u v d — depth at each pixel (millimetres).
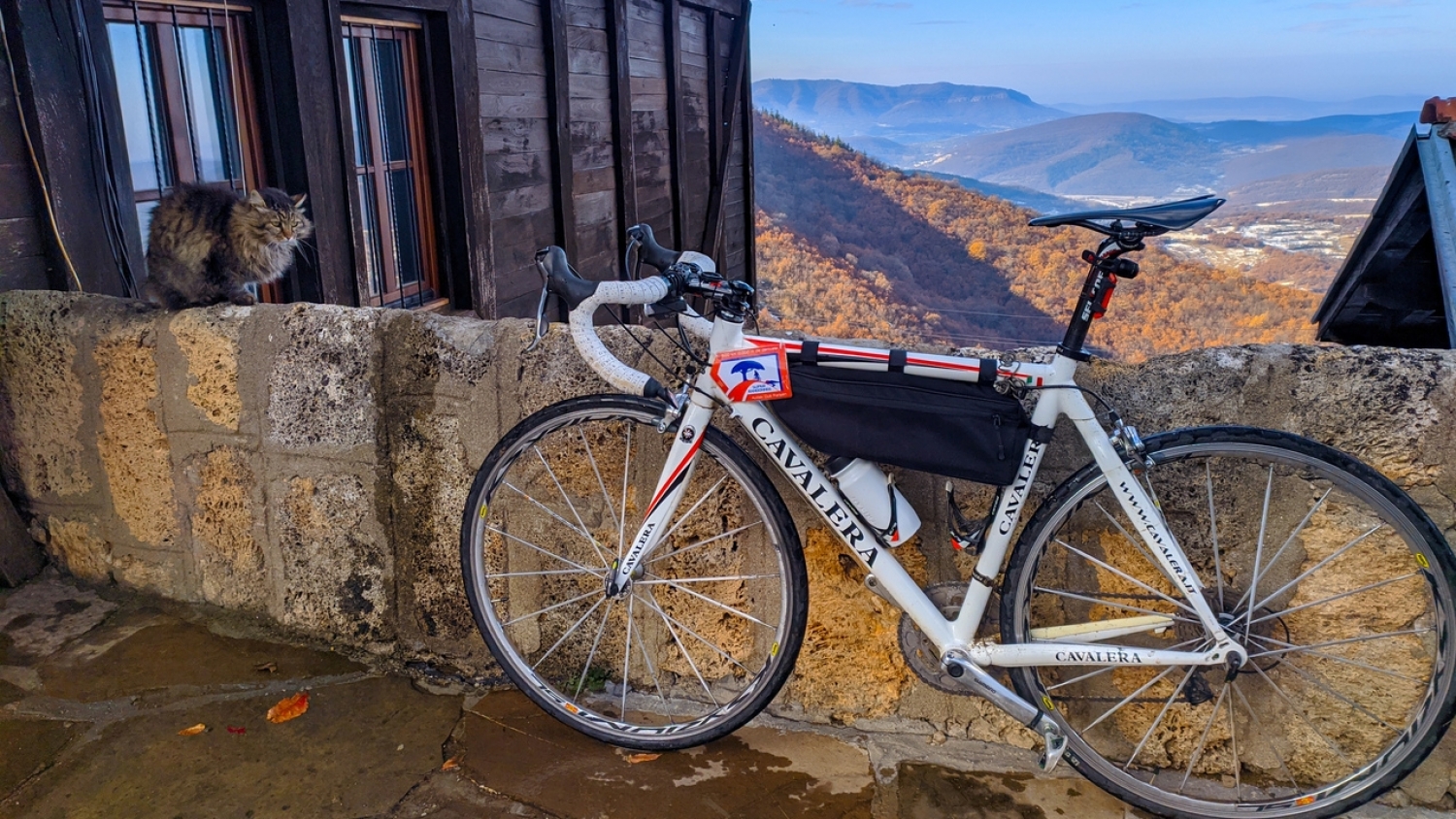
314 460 2168
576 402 1783
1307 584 1639
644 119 6832
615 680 2094
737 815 1689
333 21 3539
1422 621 1571
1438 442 1530
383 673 2154
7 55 2562
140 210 3070
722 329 1640
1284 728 1700
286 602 2287
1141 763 1784
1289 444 1486
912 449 1570
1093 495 1625
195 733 1928
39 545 2555
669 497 1743
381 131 4055
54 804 1716
